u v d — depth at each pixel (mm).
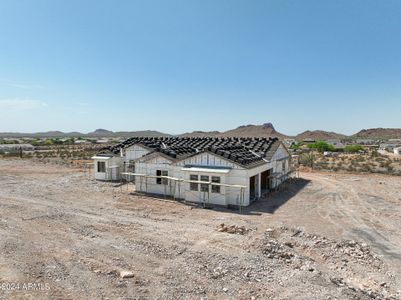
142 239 12438
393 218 16625
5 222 14531
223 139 29562
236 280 8984
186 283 8766
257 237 12672
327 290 8414
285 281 8930
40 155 56406
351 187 26125
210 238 12555
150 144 29328
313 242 12469
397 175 33219
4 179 29484
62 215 16141
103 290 8266
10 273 9133
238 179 19266
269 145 25969
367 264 10578
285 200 21125
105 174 29000
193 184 20125
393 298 8281
